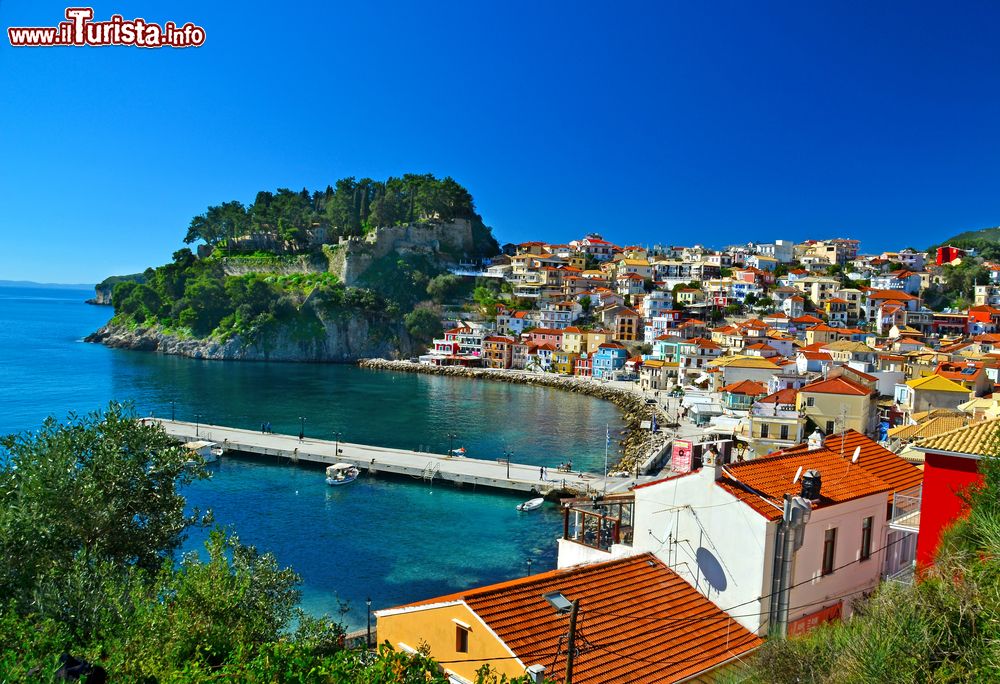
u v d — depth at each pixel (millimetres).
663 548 27125
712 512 25656
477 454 108188
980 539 17953
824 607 26094
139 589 21328
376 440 117938
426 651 19734
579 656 20547
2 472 28172
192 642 19844
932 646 15156
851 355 137375
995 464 20500
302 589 55438
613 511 66000
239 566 25781
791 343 176625
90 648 19547
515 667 19438
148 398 154375
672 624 23359
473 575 59219
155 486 31688
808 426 87875
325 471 93188
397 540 67375
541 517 75312
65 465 28156
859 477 29469
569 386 188250
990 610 15070
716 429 100125
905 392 97438
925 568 20531
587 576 24438
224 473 91375
